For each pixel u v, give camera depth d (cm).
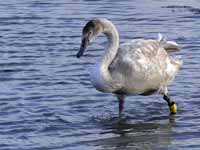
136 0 2730
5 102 1631
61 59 1984
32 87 1747
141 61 1494
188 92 1698
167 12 2519
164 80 1549
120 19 2434
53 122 1512
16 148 1363
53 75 1841
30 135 1438
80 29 2306
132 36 2214
